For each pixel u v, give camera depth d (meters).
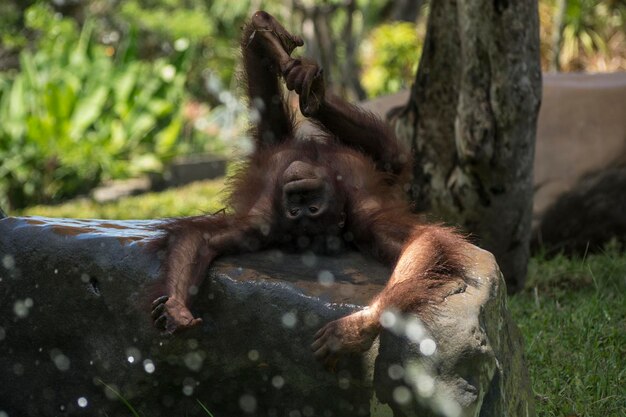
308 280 6.07
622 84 13.16
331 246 6.57
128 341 6.36
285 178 6.47
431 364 5.48
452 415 5.43
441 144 10.41
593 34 28.66
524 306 9.99
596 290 10.27
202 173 25.84
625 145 12.77
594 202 12.77
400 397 5.60
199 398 6.32
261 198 6.75
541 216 12.61
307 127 10.35
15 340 6.84
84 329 6.54
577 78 13.87
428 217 10.50
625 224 12.88
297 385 5.98
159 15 33.97
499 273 6.22
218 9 36.59
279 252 6.60
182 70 26.55
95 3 33.66
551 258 12.77
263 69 7.68
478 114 9.73
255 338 6.02
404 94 13.70
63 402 6.74
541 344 8.46
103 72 24.53
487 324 5.72
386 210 6.62
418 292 5.56
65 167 23.50
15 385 6.90
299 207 6.44
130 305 6.30
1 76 26.62
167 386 6.36
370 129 7.55
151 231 6.69
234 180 7.35
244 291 6.04
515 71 9.55
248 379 6.14
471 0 9.43
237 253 6.51
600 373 7.64
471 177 10.09
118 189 24.03
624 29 28.97
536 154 12.88
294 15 25.27
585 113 13.02
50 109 23.33
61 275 6.55
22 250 6.68
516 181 10.07
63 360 6.69
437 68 10.31
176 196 20.62
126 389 6.44
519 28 9.44
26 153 23.20
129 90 24.58
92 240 6.48
